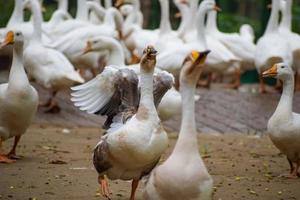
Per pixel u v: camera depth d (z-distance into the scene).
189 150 7.43
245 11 36.12
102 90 9.34
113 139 8.48
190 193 7.34
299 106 18.08
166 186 7.37
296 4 31.72
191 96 7.50
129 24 23.14
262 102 18.62
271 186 10.26
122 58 15.95
